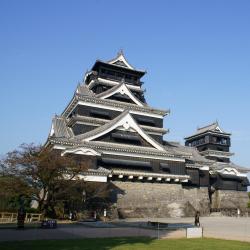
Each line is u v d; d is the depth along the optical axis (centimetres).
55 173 3481
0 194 3475
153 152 4959
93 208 4094
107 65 6038
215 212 5803
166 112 5806
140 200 4675
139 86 6334
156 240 1962
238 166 6831
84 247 1583
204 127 8119
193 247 1634
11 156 3522
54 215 3700
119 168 4638
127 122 5038
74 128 5159
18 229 2552
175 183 5097
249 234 2508
